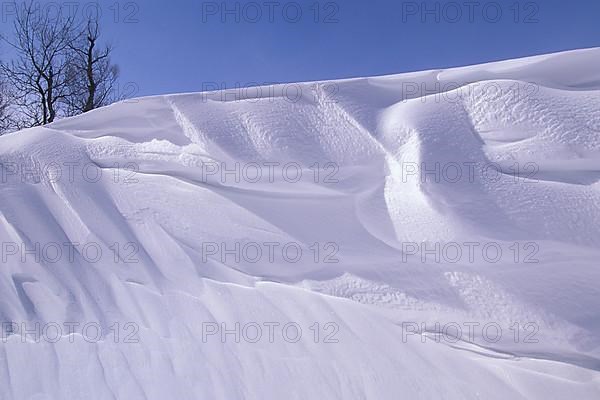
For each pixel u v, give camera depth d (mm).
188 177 2459
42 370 2064
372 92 2650
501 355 1630
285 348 1894
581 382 1516
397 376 1732
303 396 1794
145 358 2016
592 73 2266
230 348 1951
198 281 2117
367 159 2318
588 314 1607
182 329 2039
